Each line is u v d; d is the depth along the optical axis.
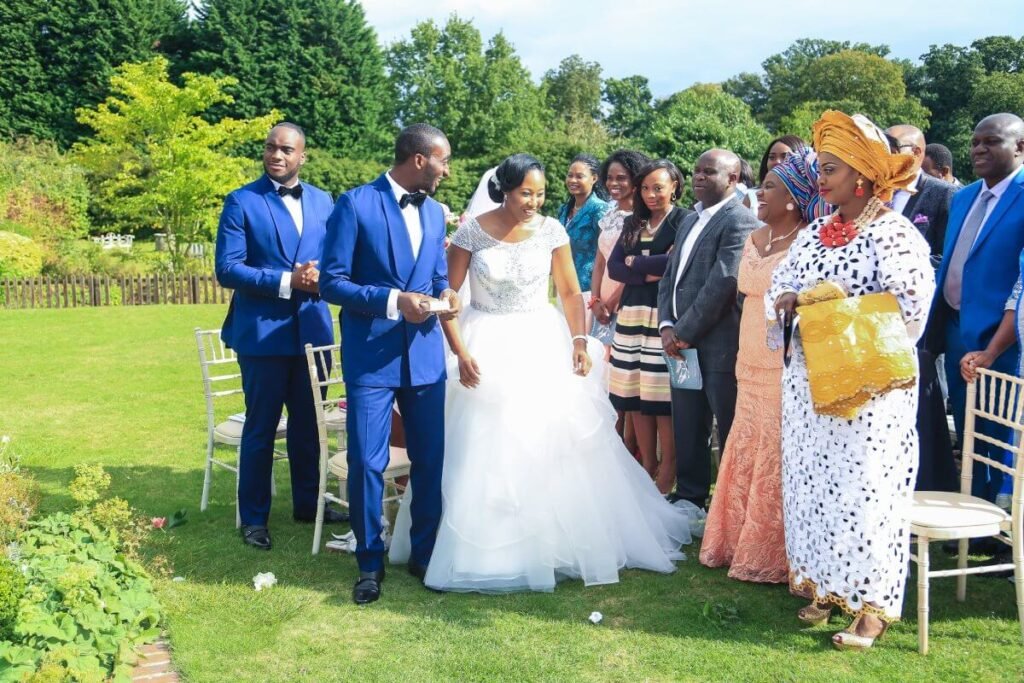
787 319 3.58
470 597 4.04
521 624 3.75
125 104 22.50
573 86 75.19
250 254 4.66
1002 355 4.33
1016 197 4.33
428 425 4.17
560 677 3.29
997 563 4.34
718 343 4.62
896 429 3.43
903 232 3.36
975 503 3.66
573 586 4.17
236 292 4.73
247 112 39.12
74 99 37.53
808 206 3.94
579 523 4.20
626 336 5.31
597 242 6.39
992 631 3.62
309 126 40.19
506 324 4.34
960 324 4.51
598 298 5.93
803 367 3.54
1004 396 3.70
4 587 3.03
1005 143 4.34
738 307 4.60
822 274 3.47
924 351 4.59
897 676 3.26
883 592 3.46
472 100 47.41
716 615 3.77
